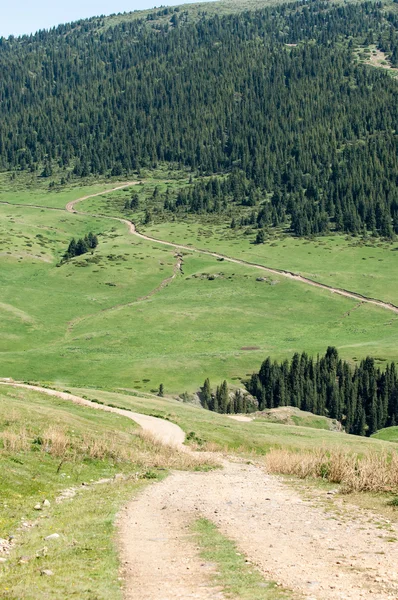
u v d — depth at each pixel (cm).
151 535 2319
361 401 15525
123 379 16100
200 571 1812
